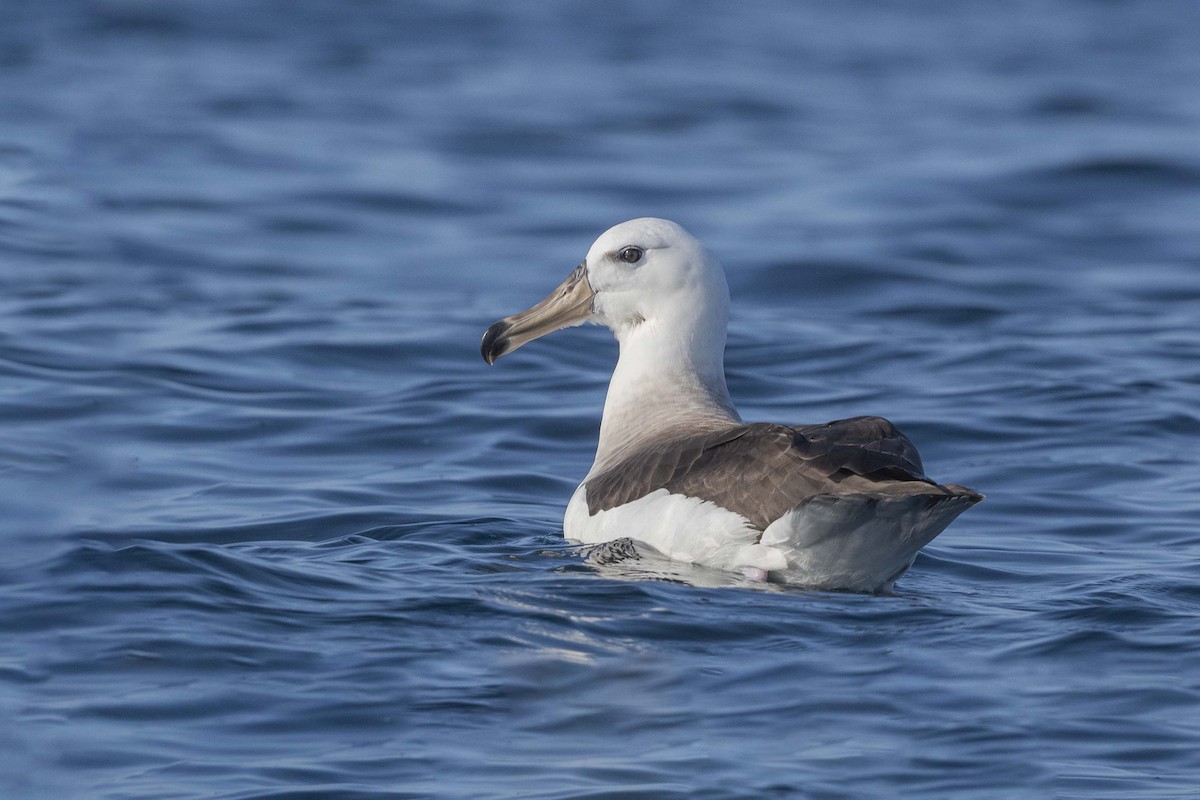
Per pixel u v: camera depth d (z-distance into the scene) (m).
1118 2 56.25
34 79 37.34
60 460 15.23
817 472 11.34
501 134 34.50
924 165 31.66
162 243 24.58
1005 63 44.34
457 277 23.94
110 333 19.53
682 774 8.68
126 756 8.84
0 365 17.84
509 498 14.91
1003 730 9.26
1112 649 10.52
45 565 11.64
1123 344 20.52
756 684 9.89
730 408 14.17
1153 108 37.09
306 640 10.43
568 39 47.19
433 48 44.81
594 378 18.88
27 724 9.16
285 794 8.42
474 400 17.86
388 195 28.94
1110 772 8.77
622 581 11.60
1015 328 21.45
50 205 26.20
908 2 56.38
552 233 27.03
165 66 40.16
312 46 44.19
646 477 12.54
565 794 8.42
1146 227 27.39
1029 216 28.12
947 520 11.32
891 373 19.31
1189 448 16.48
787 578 11.70
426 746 9.02
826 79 41.94
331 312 21.27
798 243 25.95
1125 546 13.63
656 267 14.12
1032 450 16.47
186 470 15.25
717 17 52.12
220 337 19.66
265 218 26.83
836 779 8.66
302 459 15.86
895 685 9.88
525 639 10.48
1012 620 11.09
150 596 11.00
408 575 11.89
